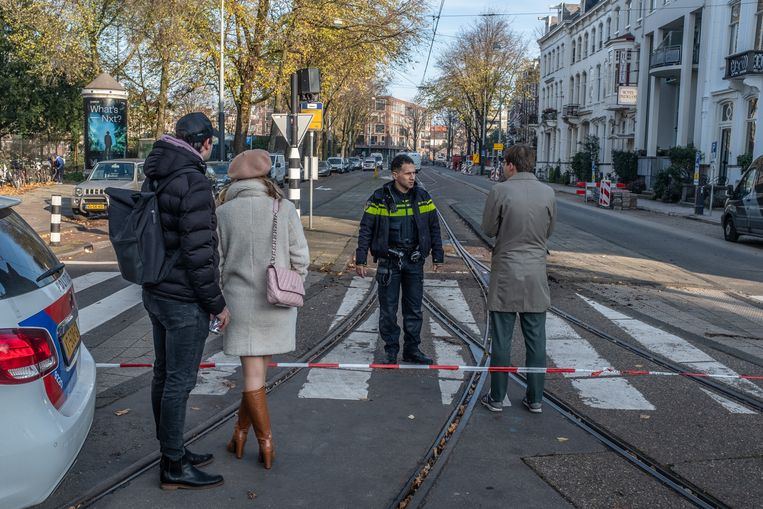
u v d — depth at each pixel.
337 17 28.69
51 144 37.91
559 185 53.84
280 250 4.08
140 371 6.12
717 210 28.38
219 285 3.93
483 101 70.50
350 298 9.43
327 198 30.38
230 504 3.75
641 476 4.21
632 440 4.78
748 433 4.95
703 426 5.07
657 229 21.31
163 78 32.53
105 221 18.28
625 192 29.91
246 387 4.20
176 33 27.66
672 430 4.98
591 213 26.97
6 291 3.17
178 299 3.72
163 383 4.11
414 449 4.57
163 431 3.84
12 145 35.19
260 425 4.19
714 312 9.25
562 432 4.93
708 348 7.29
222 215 4.07
